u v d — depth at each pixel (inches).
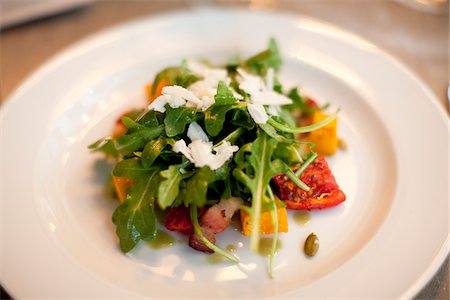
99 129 13.4
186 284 10.2
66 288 9.5
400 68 14.0
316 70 14.5
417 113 12.8
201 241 10.6
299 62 14.7
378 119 13.0
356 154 12.6
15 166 11.9
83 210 11.5
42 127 12.8
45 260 9.9
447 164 11.6
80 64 14.4
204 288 10.1
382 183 11.9
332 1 18.9
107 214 11.4
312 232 11.1
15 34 17.1
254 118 11.2
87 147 12.4
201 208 11.0
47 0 17.5
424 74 15.4
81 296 9.4
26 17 17.2
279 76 14.6
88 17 17.9
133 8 18.4
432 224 10.4
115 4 18.6
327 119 12.1
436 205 10.8
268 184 11.0
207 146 11.0
